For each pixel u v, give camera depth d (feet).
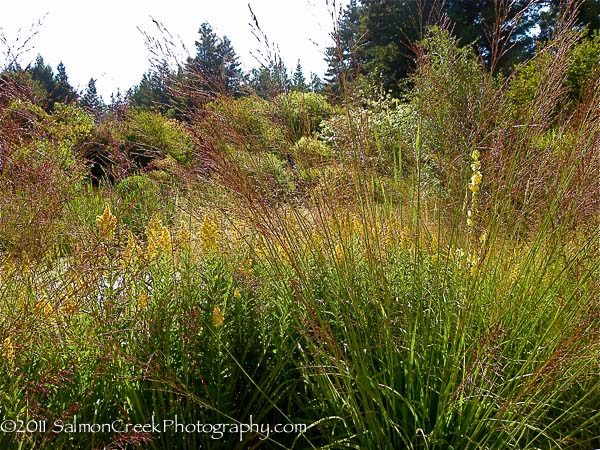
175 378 5.81
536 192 7.19
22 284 6.06
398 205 7.70
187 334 6.11
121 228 7.02
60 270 6.25
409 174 7.87
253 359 6.88
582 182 6.77
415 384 6.25
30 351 5.65
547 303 6.64
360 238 7.48
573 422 6.54
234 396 6.76
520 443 6.16
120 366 5.81
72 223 6.95
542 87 7.43
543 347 6.10
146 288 6.32
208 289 6.68
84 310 5.91
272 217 6.59
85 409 5.49
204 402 6.00
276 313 7.36
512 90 7.82
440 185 7.61
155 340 5.99
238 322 6.75
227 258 7.40
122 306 5.98
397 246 7.63
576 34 7.41
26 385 5.11
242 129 6.93
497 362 5.90
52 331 5.67
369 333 6.50
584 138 7.05
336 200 7.12
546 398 6.05
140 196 8.69
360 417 5.88
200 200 7.88
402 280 7.16
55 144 7.69
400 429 6.10
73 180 7.52
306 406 6.93
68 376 5.45
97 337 5.65
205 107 6.82
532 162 7.13
